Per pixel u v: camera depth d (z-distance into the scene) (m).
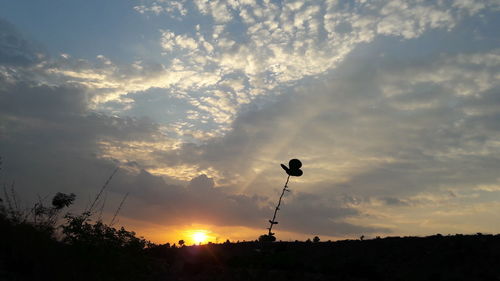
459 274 22.44
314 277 18.38
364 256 27.78
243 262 20.69
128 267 10.09
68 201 10.61
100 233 10.17
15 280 8.25
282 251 21.39
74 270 9.22
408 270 23.77
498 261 23.39
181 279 16.33
